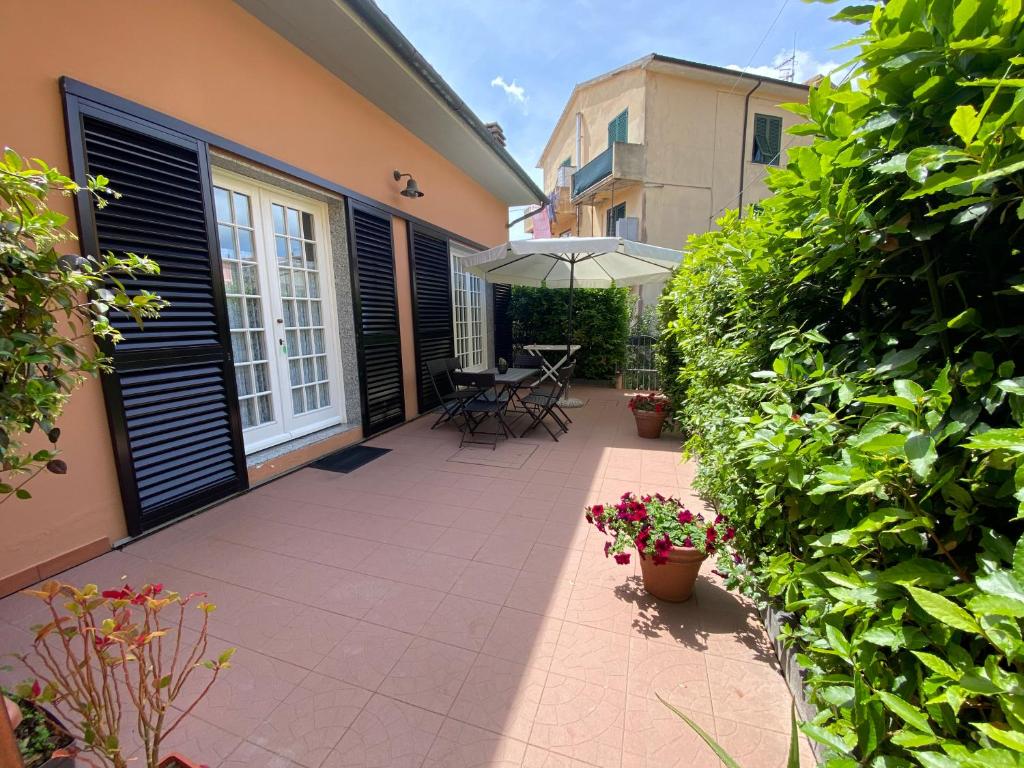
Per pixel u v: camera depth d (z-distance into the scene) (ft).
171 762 3.49
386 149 15.93
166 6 8.82
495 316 27.78
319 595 6.79
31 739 3.61
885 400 2.62
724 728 4.55
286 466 12.09
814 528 4.10
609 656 5.54
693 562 6.25
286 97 11.66
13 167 3.78
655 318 28.35
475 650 5.65
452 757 4.28
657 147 34.83
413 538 8.52
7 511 6.84
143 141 8.50
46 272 3.76
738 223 8.22
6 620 6.31
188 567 7.56
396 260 16.76
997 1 2.45
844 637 2.96
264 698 4.95
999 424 2.71
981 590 2.20
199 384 9.60
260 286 12.03
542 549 8.11
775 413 3.96
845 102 3.19
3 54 6.68
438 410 19.97
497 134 25.68
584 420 18.38
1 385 3.59
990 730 1.75
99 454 7.96
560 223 56.59
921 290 3.60
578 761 4.24
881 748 2.69
